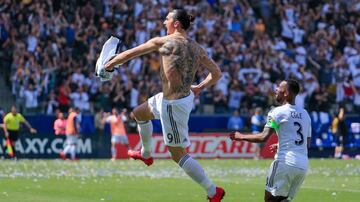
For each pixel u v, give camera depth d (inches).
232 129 1702.8
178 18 497.4
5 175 1111.6
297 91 558.3
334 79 1889.8
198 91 512.1
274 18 1994.3
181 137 499.8
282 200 555.2
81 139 1612.9
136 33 1824.6
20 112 1681.8
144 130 514.3
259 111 1651.1
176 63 490.0
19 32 1747.0
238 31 1911.9
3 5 1768.0
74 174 1148.5
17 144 1576.0
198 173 500.1
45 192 860.6
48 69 1713.8
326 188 935.0
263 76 1838.1
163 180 1044.5
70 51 1755.7
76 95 1692.9
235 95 1786.4
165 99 496.7
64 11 1815.9
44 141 1594.5
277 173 547.8
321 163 1494.8
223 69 1819.6
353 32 2000.5
